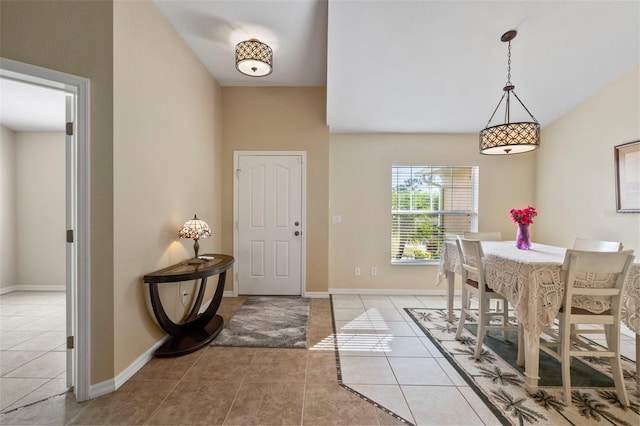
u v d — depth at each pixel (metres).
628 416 1.61
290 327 2.83
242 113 3.78
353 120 3.65
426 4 2.18
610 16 2.21
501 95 3.13
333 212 3.97
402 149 3.96
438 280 3.15
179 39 2.67
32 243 4.04
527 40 2.44
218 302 2.66
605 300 1.80
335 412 1.62
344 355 2.29
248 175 3.80
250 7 2.33
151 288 2.12
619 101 2.76
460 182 4.00
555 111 3.35
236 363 2.15
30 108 3.33
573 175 3.28
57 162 4.04
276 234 3.82
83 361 1.71
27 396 1.75
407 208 4.04
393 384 1.90
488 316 2.70
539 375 2.02
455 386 1.88
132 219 2.00
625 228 2.70
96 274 1.76
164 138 2.41
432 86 3.03
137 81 2.04
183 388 1.83
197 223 2.60
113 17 1.80
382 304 3.56
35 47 1.65
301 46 2.87
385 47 2.54
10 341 2.49
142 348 2.11
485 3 2.15
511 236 3.93
